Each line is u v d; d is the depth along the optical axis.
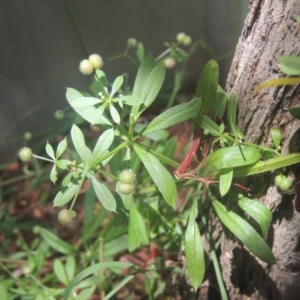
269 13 0.11
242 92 0.13
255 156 0.13
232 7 0.28
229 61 0.30
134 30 0.28
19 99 0.29
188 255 0.14
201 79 0.13
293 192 0.13
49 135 0.30
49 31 0.26
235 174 0.13
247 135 0.14
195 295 0.17
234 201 0.15
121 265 0.16
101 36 0.27
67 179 0.13
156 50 0.30
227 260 0.16
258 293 0.16
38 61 0.27
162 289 0.19
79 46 0.27
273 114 0.12
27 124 0.30
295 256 0.15
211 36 0.30
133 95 0.13
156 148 0.19
